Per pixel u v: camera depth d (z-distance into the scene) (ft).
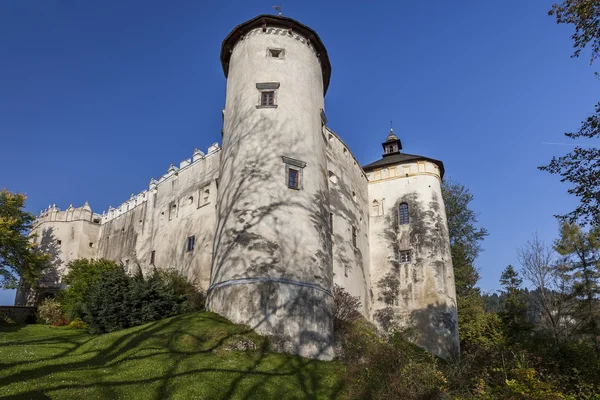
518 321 120.16
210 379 45.50
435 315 97.60
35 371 43.21
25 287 135.74
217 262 67.36
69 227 143.02
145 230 120.16
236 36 85.81
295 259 65.51
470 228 136.56
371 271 107.76
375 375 50.60
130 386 41.93
